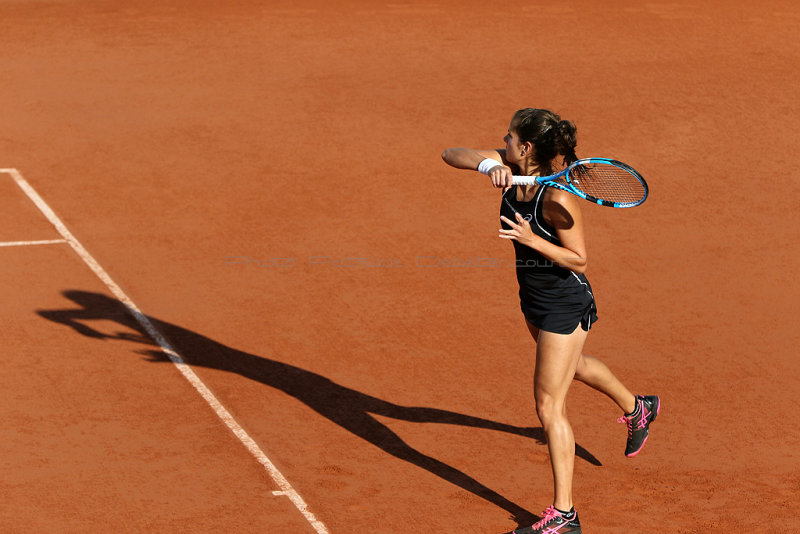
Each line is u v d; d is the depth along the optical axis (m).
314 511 21.22
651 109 52.91
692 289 33.09
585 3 77.06
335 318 30.84
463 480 22.58
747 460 23.39
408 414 25.41
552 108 53.16
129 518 20.80
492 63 61.56
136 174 43.59
